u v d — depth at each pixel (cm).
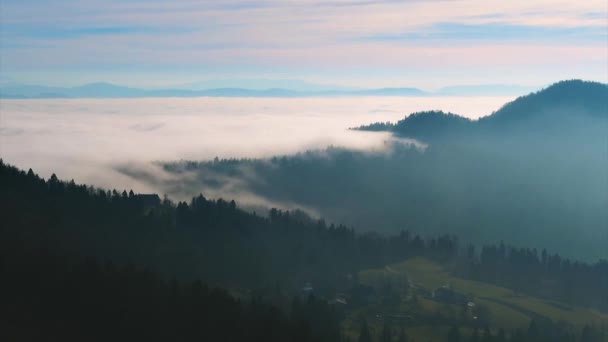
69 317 10494
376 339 12744
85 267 11481
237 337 10688
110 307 10762
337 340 12100
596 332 14025
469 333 13612
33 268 11500
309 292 16000
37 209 16075
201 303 11050
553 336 13650
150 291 11219
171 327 10619
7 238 12975
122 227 16975
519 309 16112
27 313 10369
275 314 11419
